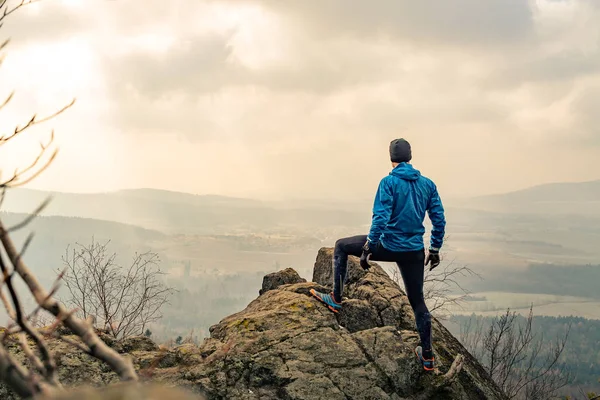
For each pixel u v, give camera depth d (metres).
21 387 1.29
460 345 6.89
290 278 8.62
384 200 5.67
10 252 1.48
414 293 5.88
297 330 5.90
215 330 6.40
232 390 5.15
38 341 1.46
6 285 1.43
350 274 8.00
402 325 6.75
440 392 5.62
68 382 4.86
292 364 5.43
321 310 6.41
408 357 5.69
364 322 6.66
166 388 1.16
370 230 5.72
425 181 5.93
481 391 5.99
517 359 10.12
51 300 1.48
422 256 5.87
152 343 5.88
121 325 8.27
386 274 8.10
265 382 5.28
